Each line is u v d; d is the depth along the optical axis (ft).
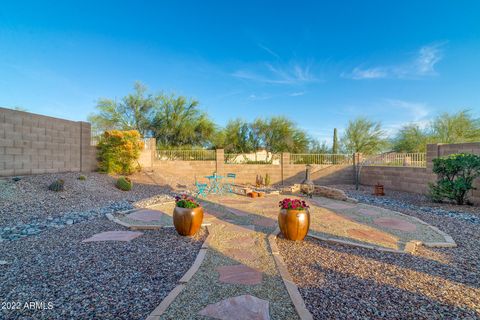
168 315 7.79
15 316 7.70
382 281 10.12
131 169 42.04
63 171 33.86
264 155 60.59
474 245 14.53
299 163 50.98
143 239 15.15
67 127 34.55
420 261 12.21
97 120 62.69
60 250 13.12
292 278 10.32
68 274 10.45
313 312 8.02
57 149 33.01
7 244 13.93
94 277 10.23
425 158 35.27
